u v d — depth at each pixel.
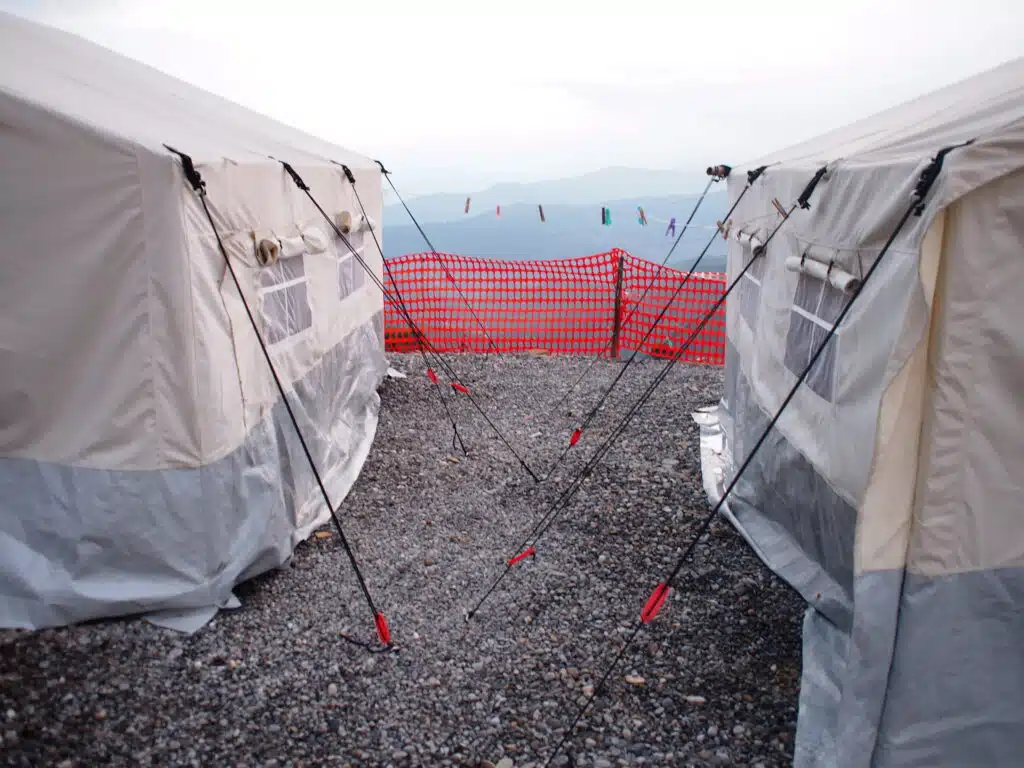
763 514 4.87
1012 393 2.51
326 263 5.66
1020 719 2.71
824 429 3.65
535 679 3.39
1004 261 2.41
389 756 2.91
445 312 10.56
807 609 3.91
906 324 2.48
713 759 2.90
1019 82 3.07
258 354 4.15
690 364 9.40
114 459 3.51
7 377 3.40
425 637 3.70
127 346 3.41
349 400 6.45
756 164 6.04
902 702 2.70
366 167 7.22
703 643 3.67
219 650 3.49
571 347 10.21
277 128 6.73
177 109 4.70
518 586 4.21
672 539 4.79
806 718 3.06
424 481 5.70
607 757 2.92
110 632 3.51
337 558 4.49
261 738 2.96
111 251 3.30
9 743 2.79
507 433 6.82
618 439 6.64
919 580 2.63
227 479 3.77
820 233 3.73
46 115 3.16
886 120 4.57
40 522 3.56
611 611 3.96
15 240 3.29
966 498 2.57
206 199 3.47
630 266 10.18
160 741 2.90
